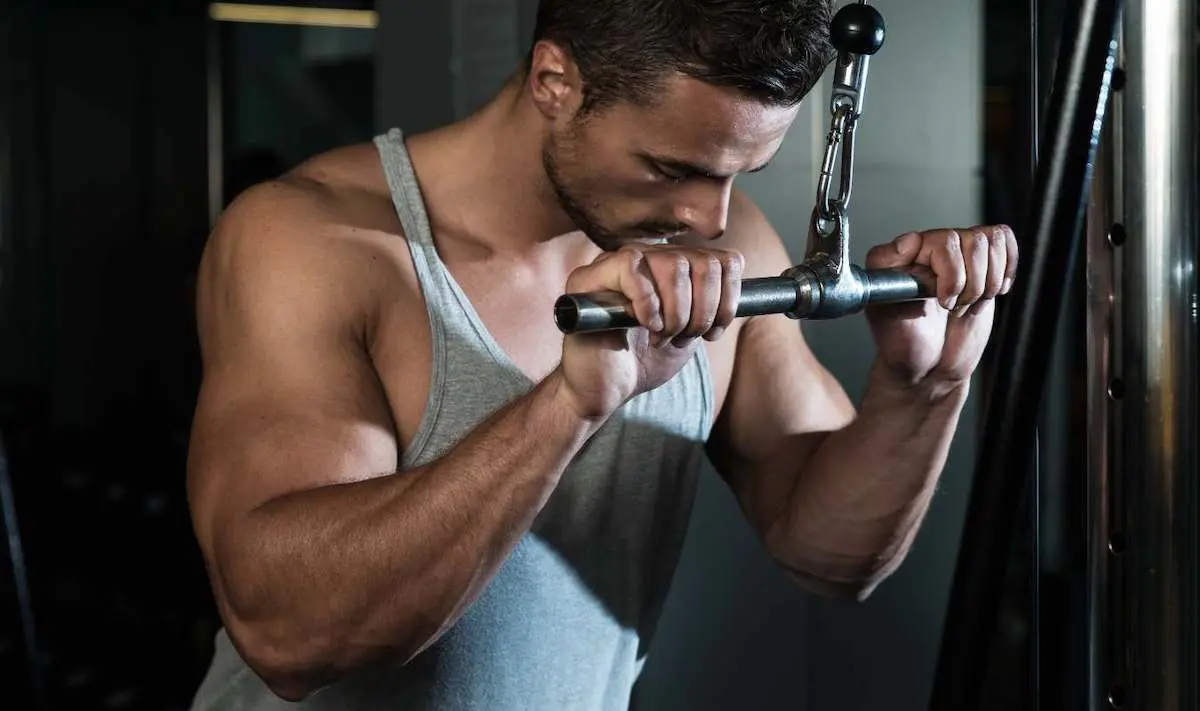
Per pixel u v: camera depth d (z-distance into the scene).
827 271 0.78
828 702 1.54
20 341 4.15
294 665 0.86
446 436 0.99
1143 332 0.89
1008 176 1.35
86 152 4.20
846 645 1.53
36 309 4.17
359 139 4.29
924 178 1.39
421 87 2.10
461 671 1.02
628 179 0.89
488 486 0.80
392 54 2.11
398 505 0.81
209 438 0.93
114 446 4.04
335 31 4.23
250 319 0.95
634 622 1.11
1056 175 0.77
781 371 1.19
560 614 1.04
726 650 1.59
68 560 3.43
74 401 4.19
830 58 0.84
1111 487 0.90
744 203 1.23
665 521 1.10
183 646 3.25
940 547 1.43
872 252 0.91
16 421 3.80
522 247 1.06
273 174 3.92
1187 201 0.88
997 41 1.33
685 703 1.59
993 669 1.00
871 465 1.07
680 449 1.09
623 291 0.72
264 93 4.26
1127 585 0.90
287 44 4.23
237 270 0.98
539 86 0.92
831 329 1.50
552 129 0.93
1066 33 0.77
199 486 0.92
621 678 1.13
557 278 1.08
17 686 2.01
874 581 1.15
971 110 1.36
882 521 1.09
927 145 1.38
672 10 0.81
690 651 1.59
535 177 1.02
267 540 0.84
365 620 0.82
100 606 3.32
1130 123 0.88
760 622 1.58
